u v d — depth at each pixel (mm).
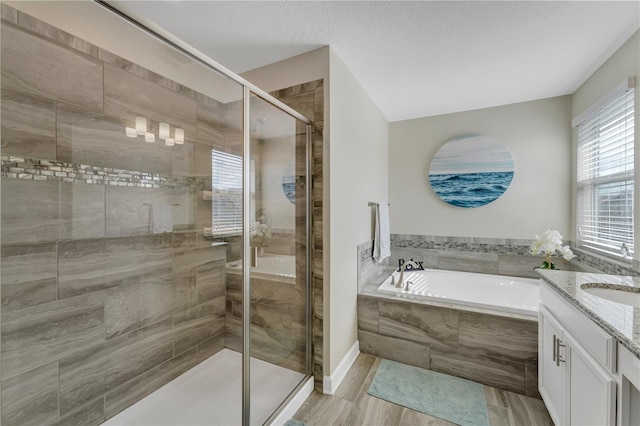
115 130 1651
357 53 2021
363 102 2572
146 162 1815
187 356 2070
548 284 1614
